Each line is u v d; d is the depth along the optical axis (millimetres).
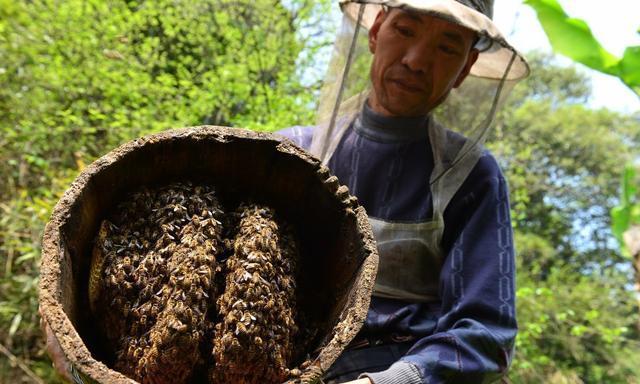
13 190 5168
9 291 4984
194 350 984
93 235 1138
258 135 1183
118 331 1062
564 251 14359
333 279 1223
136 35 6199
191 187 1186
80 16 5785
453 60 1630
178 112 5695
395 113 1729
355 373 1515
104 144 5648
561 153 14219
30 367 5020
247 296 1010
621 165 14578
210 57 6602
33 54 5469
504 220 1627
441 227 1622
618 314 9977
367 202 1718
